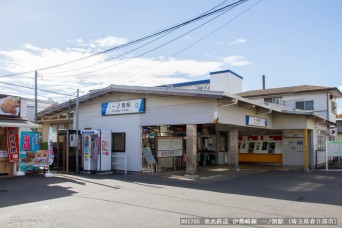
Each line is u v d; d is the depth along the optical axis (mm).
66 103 18344
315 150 20688
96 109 17766
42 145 18266
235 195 9836
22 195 9539
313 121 20438
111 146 16422
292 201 9000
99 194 9750
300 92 26359
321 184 12570
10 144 14359
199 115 13812
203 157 21016
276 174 16125
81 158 16297
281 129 20109
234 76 30609
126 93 16406
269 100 28000
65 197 9242
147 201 8719
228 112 14344
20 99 14945
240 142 23734
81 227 6230
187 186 11594
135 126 15992
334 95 27578
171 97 14789
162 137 16703
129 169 15992
